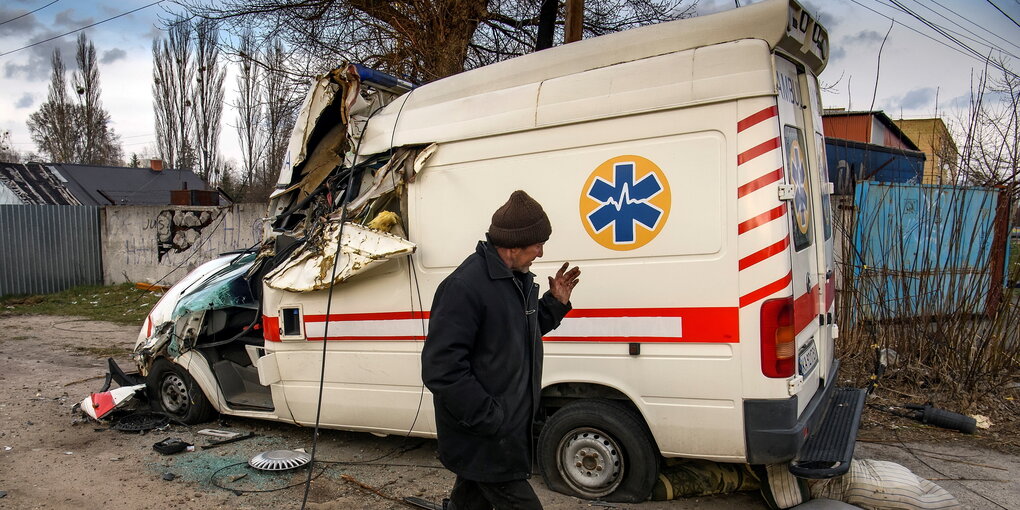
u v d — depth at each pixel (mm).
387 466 4777
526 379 2867
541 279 4059
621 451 3967
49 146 44562
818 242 4344
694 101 3605
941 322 6203
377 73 5047
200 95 33500
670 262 3684
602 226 3867
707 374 3617
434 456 4965
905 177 10219
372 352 4668
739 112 3512
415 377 4516
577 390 4098
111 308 13430
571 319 3979
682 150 3645
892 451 4980
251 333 5738
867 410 5809
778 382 3467
